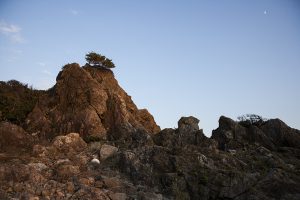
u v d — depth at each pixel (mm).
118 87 62875
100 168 42375
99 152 44812
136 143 47812
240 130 52094
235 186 39219
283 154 48875
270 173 41031
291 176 41469
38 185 35281
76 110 53875
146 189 38344
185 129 51812
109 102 55625
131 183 39875
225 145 50438
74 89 55781
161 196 36938
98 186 37375
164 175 40312
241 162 44188
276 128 52344
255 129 51906
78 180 37500
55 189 34719
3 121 51594
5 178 35500
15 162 39656
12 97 57312
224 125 52938
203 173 40688
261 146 49531
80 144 47531
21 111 55719
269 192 39031
